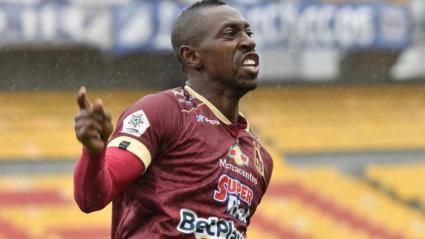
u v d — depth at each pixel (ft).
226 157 24.03
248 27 25.07
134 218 23.71
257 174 24.88
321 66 137.90
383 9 133.59
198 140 23.76
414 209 113.91
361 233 106.22
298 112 133.39
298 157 122.11
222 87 24.57
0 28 112.06
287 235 101.96
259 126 127.95
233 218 23.89
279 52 134.21
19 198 98.78
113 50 117.39
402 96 141.69
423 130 134.10
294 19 128.57
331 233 104.06
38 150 110.22
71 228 94.53
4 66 117.39
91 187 21.44
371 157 124.47
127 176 22.71
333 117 134.10
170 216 23.22
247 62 24.50
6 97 118.21
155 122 23.36
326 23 130.21
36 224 94.07
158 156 23.63
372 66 140.46
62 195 100.32
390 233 107.45
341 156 124.06
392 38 134.21
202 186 23.48
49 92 119.96
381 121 135.23
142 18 118.42
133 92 122.93
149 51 119.03
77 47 118.62
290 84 135.95
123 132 23.24
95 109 20.44
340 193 113.60
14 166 106.42
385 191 116.88
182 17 25.17
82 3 115.85
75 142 113.29
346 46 131.44
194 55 24.77
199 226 23.36
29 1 113.09
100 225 95.76
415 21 137.08
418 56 141.08
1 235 91.76
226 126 24.56
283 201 109.40
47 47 117.60
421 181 119.75
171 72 122.11
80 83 121.08
